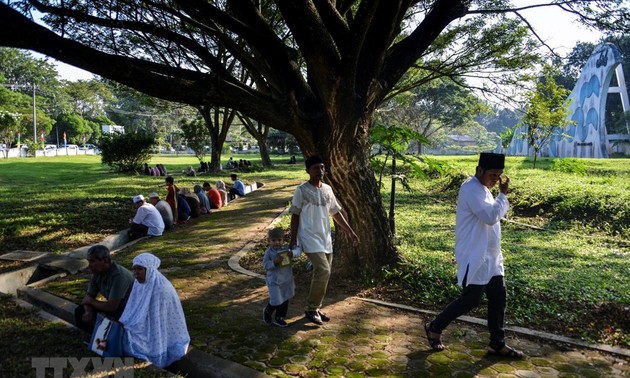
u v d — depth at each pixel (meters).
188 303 5.96
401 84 15.07
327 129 6.30
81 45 5.28
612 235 10.63
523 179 17.05
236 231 11.19
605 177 18.70
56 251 9.02
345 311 5.58
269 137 58.00
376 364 4.18
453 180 18.05
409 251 8.43
